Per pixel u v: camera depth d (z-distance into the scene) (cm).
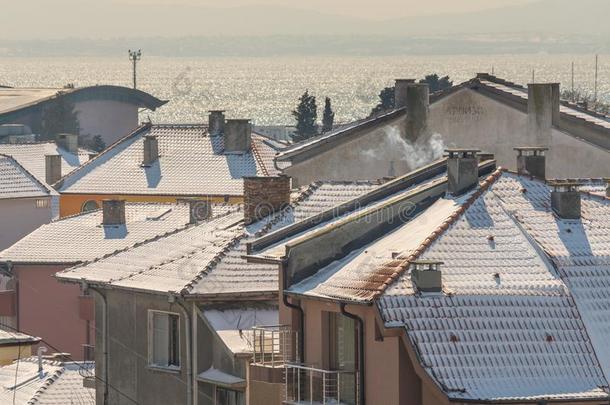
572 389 7525
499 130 13325
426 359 7525
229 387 9450
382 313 7662
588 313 7838
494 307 7756
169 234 11019
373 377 7862
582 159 13075
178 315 9969
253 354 9012
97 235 15612
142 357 10306
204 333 9769
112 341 10606
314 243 8581
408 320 7644
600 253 8219
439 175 9300
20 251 15600
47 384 11269
